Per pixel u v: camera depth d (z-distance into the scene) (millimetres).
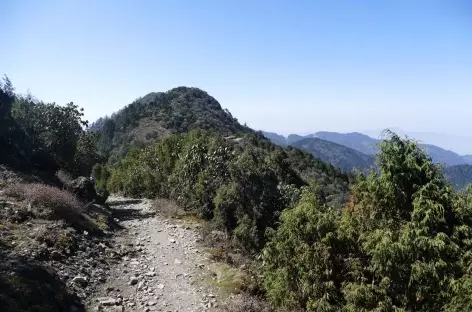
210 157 19422
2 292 6211
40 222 11438
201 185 18547
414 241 6086
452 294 5914
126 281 9906
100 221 15070
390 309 6102
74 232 11953
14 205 11992
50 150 26000
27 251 8961
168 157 24703
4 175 16203
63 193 14195
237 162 16062
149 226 16656
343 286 6688
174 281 10406
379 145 7055
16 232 10102
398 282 6238
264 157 19938
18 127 24750
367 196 7117
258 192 14523
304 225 7316
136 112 130000
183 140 25047
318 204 7977
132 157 34500
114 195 31281
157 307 8703
